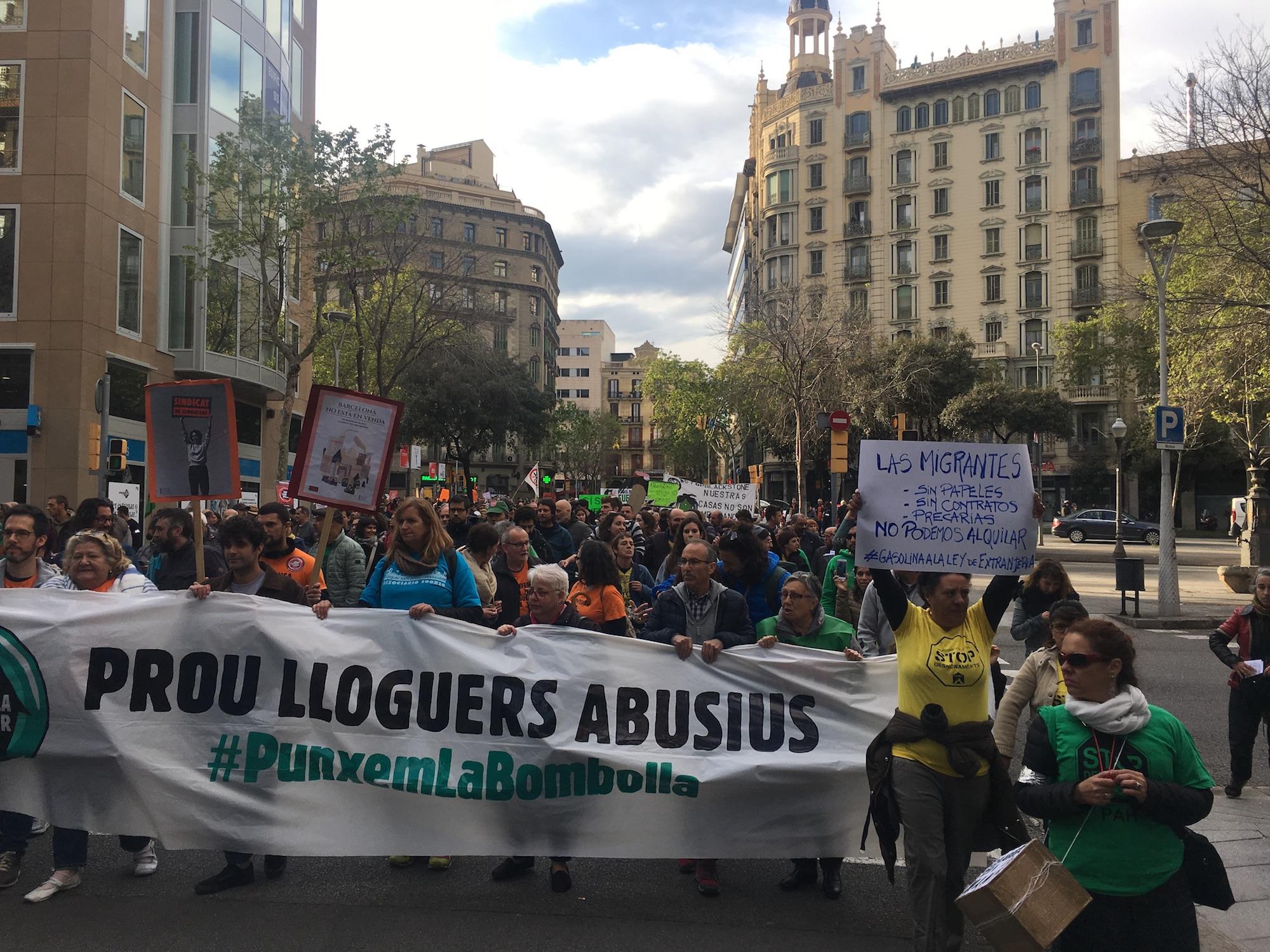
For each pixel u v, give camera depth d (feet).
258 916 14.57
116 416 84.12
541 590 17.30
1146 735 9.91
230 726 16.29
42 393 78.79
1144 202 190.08
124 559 17.85
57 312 79.20
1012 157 201.57
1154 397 147.64
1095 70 194.59
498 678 16.51
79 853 15.75
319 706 16.37
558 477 314.35
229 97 96.48
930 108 209.26
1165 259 60.39
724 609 17.65
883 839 13.20
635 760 16.17
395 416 18.01
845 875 16.89
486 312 146.72
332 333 113.09
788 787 16.05
